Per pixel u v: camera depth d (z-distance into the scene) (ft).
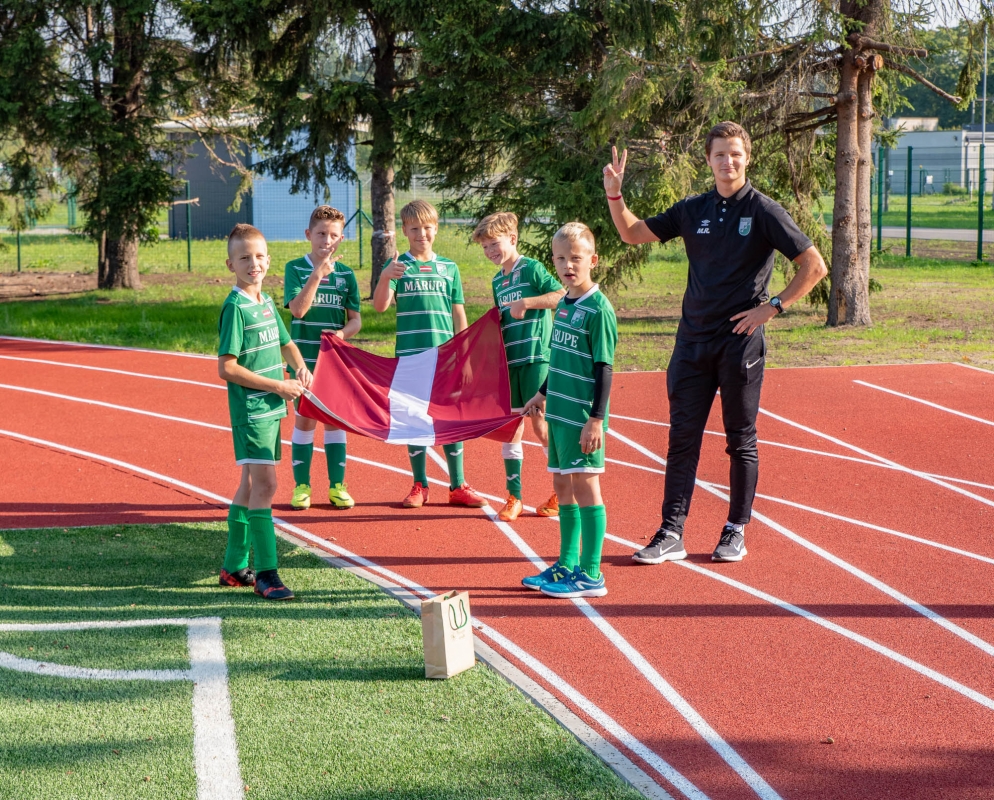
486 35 55.57
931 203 181.47
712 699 14.64
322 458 29.99
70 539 21.72
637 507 25.00
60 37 71.41
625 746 13.23
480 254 106.11
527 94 58.29
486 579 19.76
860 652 16.33
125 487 26.45
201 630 16.70
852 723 13.91
